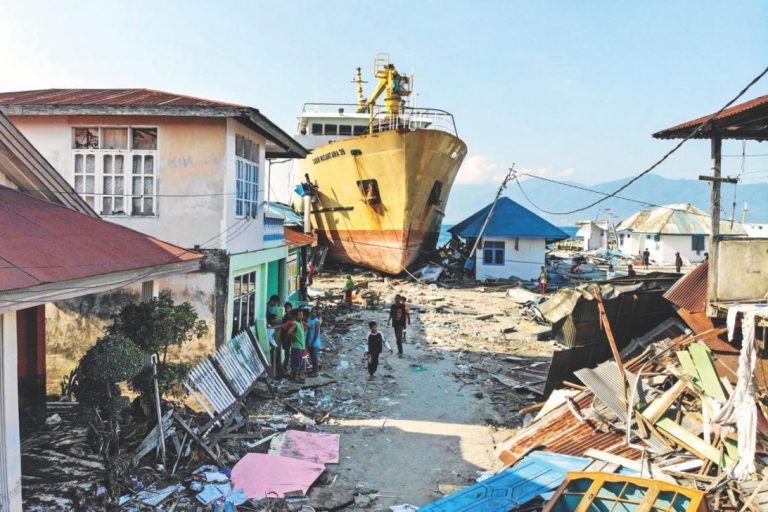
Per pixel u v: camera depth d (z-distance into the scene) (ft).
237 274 37.60
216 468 24.99
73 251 21.48
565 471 23.29
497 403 37.40
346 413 34.81
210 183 34.50
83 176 34.86
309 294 80.43
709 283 29.37
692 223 144.36
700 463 23.21
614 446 25.89
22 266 17.76
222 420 29.14
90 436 25.57
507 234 99.86
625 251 164.66
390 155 83.35
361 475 26.35
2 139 23.94
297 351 40.42
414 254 96.27
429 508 20.38
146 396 25.93
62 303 34.35
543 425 29.43
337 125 106.93
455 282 99.09
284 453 27.66
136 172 34.83
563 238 101.76
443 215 107.14
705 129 29.66
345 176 92.89
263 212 43.50
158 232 34.71
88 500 21.20
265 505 22.45
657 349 31.99
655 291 40.01
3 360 17.20
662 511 17.22
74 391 23.75
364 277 102.32
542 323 64.13
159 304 26.94
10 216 22.27
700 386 26.84
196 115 33.42
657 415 26.05
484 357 49.78
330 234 104.32
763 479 21.08
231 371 32.24
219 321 34.32
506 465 27.66
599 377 29.84
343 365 45.16
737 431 23.15
